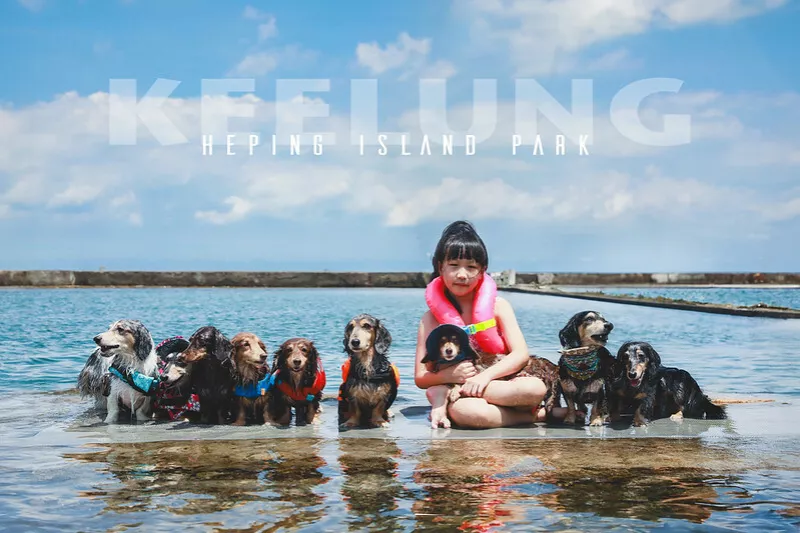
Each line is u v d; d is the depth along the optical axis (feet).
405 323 47.70
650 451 14.92
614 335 42.34
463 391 18.06
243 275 104.53
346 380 18.30
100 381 19.40
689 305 60.13
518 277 111.34
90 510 10.95
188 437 16.48
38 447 15.33
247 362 18.15
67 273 98.43
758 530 10.14
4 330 41.09
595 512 10.86
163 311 57.00
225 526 10.23
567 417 18.60
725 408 20.42
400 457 14.35
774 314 53.67
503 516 10.66
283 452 14.80
